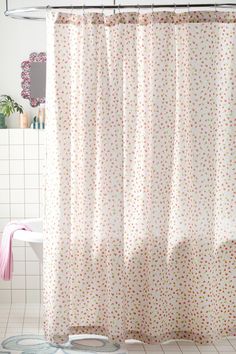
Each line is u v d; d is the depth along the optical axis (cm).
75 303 502
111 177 485
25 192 606
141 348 498
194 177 491
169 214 494
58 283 488
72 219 495
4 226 607
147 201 493
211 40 485
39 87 600
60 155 484
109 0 624
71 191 493
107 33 484
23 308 591
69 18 482
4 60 621
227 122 496
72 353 490
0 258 562
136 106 489
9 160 603
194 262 498
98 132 489
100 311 503
